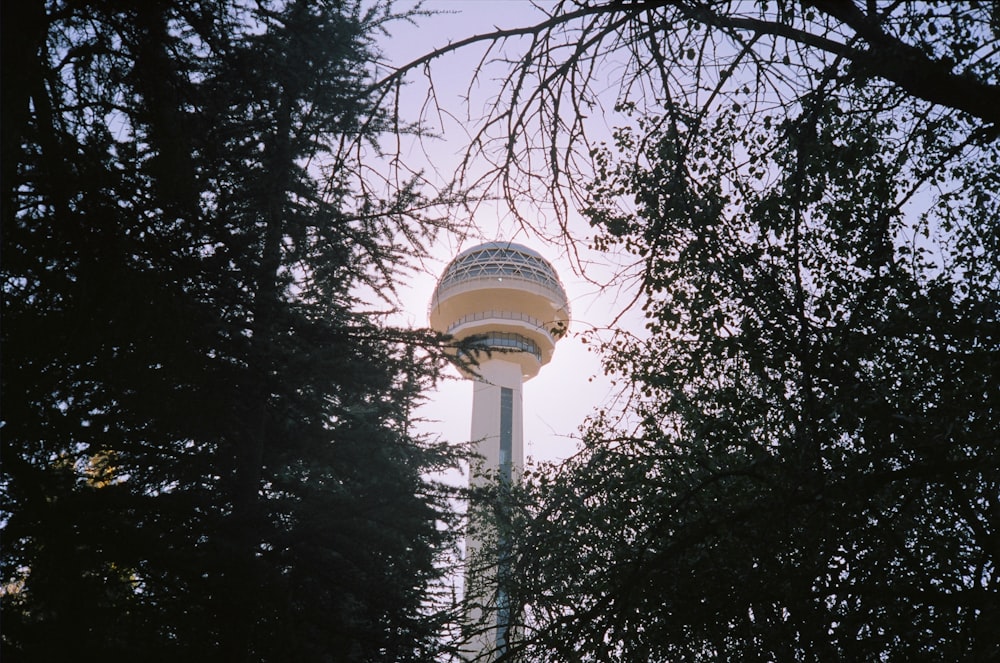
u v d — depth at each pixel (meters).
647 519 9.50
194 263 10.45
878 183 7.89
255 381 12.00
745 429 8.91
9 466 9.16
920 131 7.55
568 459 9.70
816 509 7.82
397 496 14.09
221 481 14.00
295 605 13.11
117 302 9.18
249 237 11.35
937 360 7.62
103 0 8.54
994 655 7.19
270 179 11.16
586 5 6.85
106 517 10.21
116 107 9.59
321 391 14.13
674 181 7.79
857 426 7.71
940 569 8.55
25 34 8.05
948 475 7.91
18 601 9.96
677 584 8.31
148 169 9.29
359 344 13.20
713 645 8.77
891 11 6.38
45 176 8.45
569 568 9.21
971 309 7.57
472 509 14.19
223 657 10.62
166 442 12.45
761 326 8.82
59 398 10.16
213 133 10.54
